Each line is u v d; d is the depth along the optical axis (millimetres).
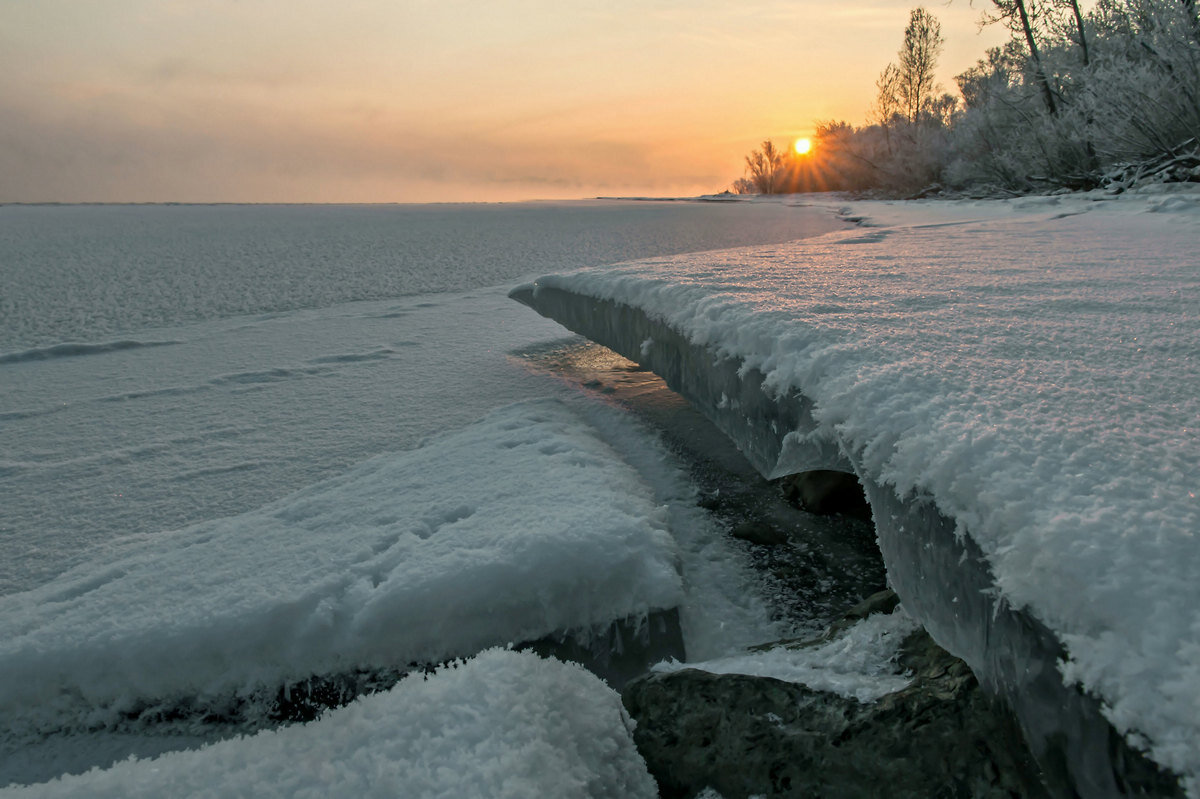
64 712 1197
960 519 861
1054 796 681
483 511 1479
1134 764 590
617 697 946
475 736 765
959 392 1120
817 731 885
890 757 826
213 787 751
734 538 1592
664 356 2051
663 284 2197
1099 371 1218
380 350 3523
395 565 1309
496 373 2971
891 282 2236
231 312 5039
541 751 736
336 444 2271
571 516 1376
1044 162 10992
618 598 1247
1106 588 667
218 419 2592
